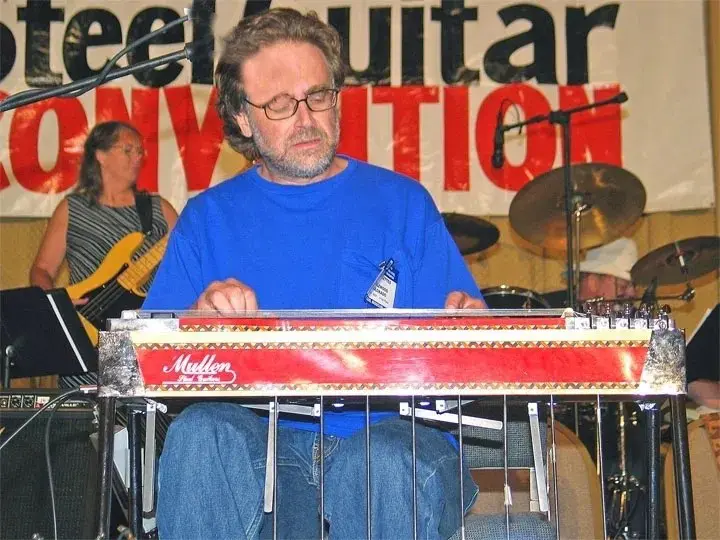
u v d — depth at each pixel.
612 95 5.55
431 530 2.02
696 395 4.11
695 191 5.50
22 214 5.60
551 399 1.92
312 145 2.52
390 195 2.61
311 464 2.29
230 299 2.13
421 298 2.54
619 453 4.34
